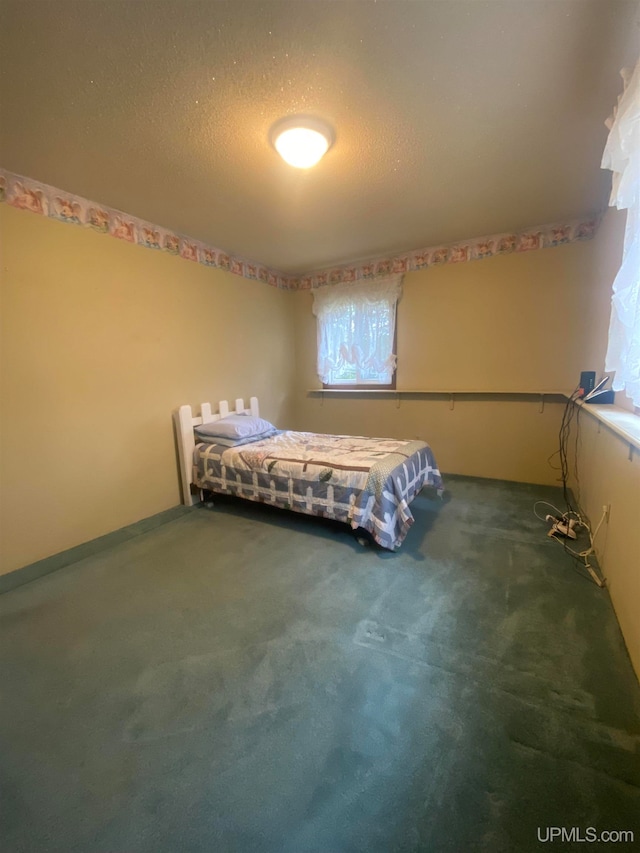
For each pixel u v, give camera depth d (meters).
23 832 0.96
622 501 1.67
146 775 1.09
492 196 2.51
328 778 1.07
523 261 3.29
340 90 1.51
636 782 1.02
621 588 1.63
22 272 2.17
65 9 1.14
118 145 1.86
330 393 4.43
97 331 2.56
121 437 2.75
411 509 2.96
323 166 2.08
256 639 1.63
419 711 1.27
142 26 1.21
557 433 3.36
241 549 2.44
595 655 1.48
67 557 2.35
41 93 1.49
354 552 2.36
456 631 1.64
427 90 1.52
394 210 2.70
